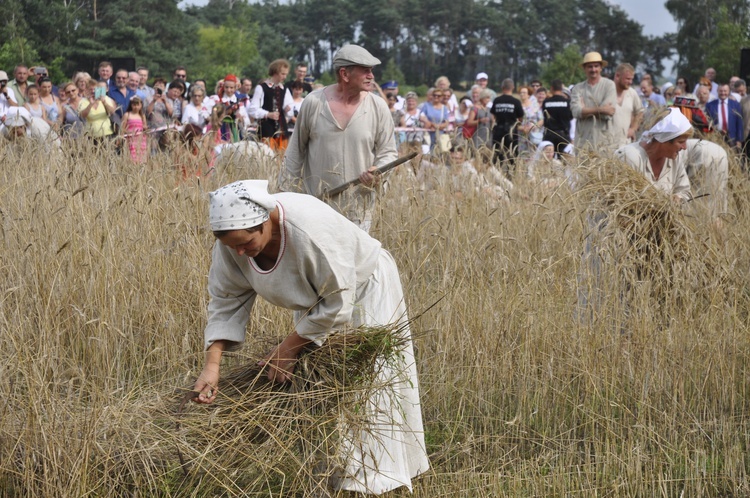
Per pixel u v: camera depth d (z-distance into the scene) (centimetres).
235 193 355
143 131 778
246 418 396
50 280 502
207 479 396
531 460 458
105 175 625
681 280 547
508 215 634
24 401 409
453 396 516
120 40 5153
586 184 597
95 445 392
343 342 400
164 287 542
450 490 435
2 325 449
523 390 505
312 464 404
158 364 509
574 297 535
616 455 456
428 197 682
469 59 12375
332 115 610
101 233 541
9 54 3488
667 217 574
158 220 579
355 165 615
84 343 493
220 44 6888
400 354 408
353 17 12331
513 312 529
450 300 541
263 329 512
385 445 402
